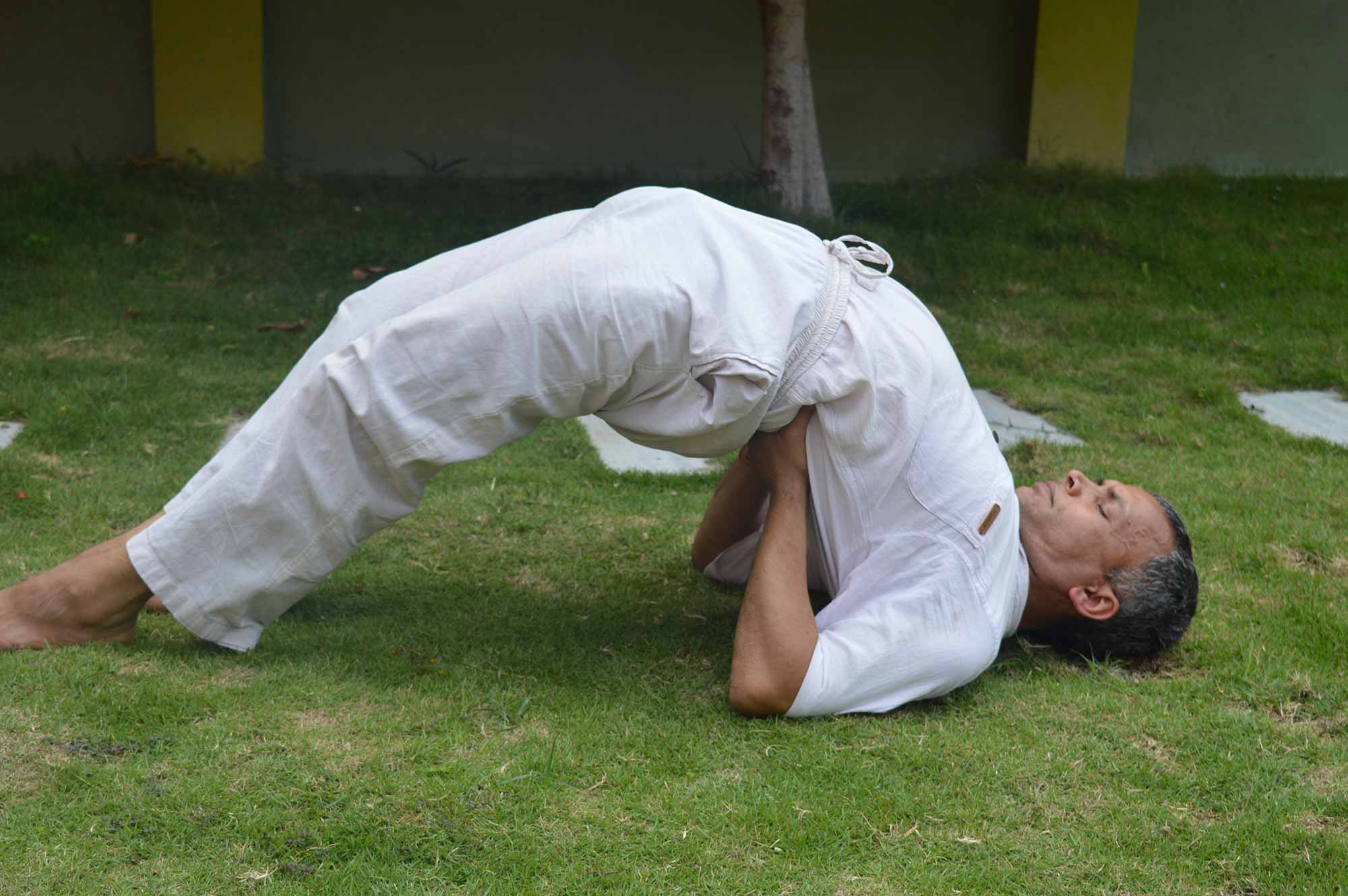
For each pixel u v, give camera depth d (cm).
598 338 395
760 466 433
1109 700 426
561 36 1430
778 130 1276
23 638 402
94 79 1342
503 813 337
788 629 401
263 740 364
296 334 897
